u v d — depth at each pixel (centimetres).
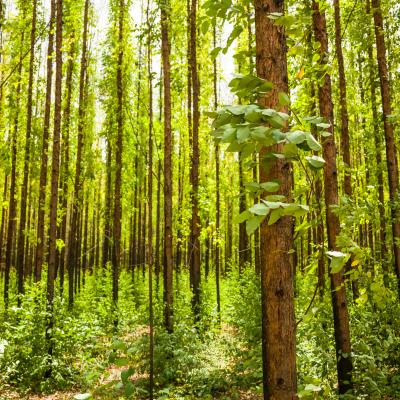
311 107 565
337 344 570
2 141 1545
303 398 196
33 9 1502
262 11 219
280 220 206
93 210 3316
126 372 221
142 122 1063
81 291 1947
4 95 1484
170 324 989
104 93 1625
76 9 1320
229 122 169
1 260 2961
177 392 729
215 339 1180
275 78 213
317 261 250
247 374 788
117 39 1350
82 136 1694
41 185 1487
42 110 1909
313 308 225
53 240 944
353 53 1205
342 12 1020
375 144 1019
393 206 653
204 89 1700
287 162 208
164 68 1033
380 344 599
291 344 201
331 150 541
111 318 1305
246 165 214
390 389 573
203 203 1352
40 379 833
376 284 254
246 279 1455
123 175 1862
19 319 1037
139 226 2759
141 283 2030
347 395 531
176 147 2103
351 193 837
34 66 1582
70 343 898
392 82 959
